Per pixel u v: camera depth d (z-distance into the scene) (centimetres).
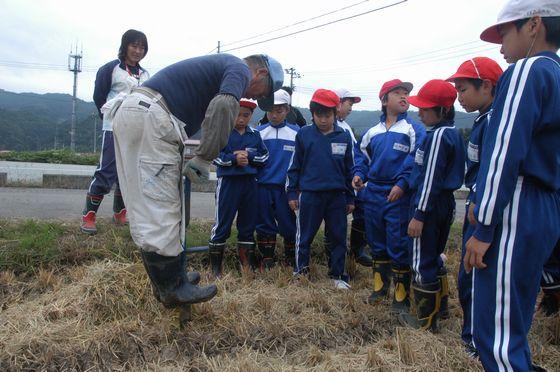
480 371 294
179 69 287
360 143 444
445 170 335
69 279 381
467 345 315
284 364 292
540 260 213
